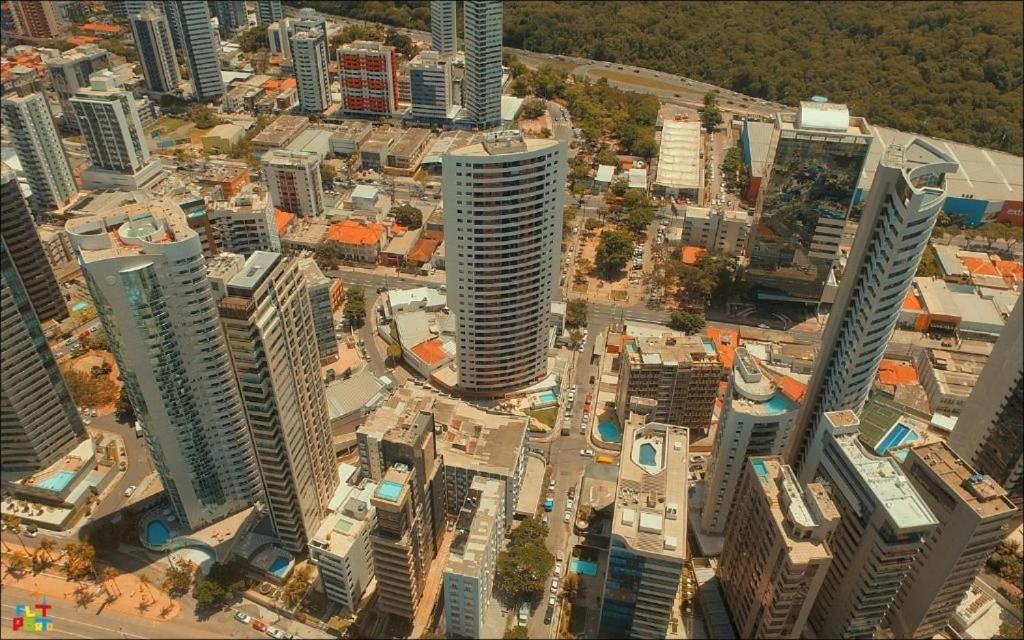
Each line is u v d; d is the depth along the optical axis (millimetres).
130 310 197750
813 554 185875
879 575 193500
